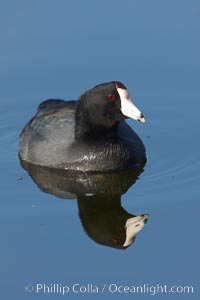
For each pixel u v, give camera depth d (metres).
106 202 14.39
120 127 15.73
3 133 17.12
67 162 15.25
